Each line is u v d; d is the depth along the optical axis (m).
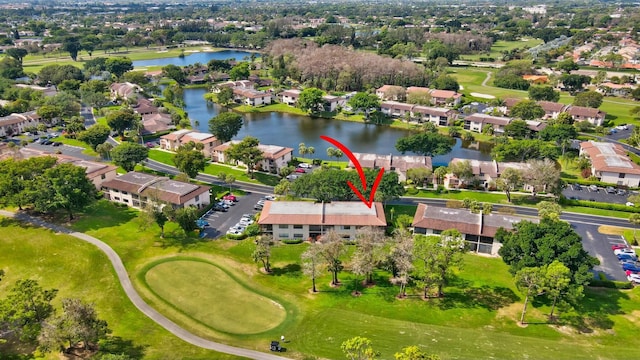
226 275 97.88
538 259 85.81
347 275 100.19
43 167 126.25
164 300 89.06
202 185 142.50
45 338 67.25
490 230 108.50
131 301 88.50
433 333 79.25
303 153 177.50
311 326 81.56
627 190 144.75
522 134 194.25
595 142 175.75
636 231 118.19
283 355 73.88
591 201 135.12
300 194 129.38
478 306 88.69
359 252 94.56
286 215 115.88
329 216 115.62
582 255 85.50
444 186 151.38
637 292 91.81
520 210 131.50
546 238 87.12
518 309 87.75
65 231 115.00
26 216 122.31
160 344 76.06
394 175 129.38
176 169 165.12
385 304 89.06
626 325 82.25
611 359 72.81
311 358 73.06
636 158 168.00
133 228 118.69
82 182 121.81
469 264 104.62
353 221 114.44
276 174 161.62
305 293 92.69
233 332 80.12
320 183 125.69
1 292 91.44
